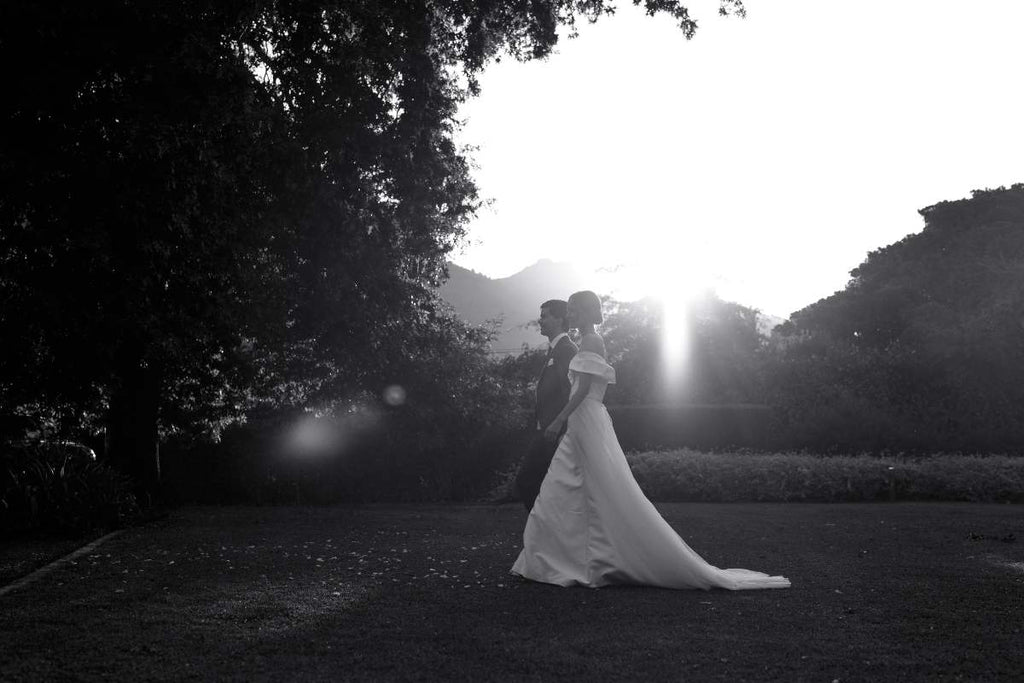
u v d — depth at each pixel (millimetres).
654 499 15539
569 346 7324
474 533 10016
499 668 4102
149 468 15586
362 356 18156
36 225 11250
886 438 19594
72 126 11180
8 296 11789
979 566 7238
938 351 24469
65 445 14055
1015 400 23625
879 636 4719
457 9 17766
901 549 8375
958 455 18125
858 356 24359
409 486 18875
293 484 17938
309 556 7914
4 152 10664
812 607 5477
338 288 16891
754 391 25016
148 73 11312
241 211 12953
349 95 14930
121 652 4418
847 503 14695
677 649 4441
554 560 6367
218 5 12297
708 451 20469
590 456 6328
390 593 5969
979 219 45812
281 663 4203
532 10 17922
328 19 14375
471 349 20172
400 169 17469
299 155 14078
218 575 6805
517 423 19703
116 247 11594
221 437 18812
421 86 17609
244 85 12102
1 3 10422
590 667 4113
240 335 15227
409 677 3969
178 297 12672
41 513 10141
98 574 6914
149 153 11000
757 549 8375
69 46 10984
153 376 15703
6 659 4285
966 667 4113
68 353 12875
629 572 6156
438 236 18469
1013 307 24594
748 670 4074
